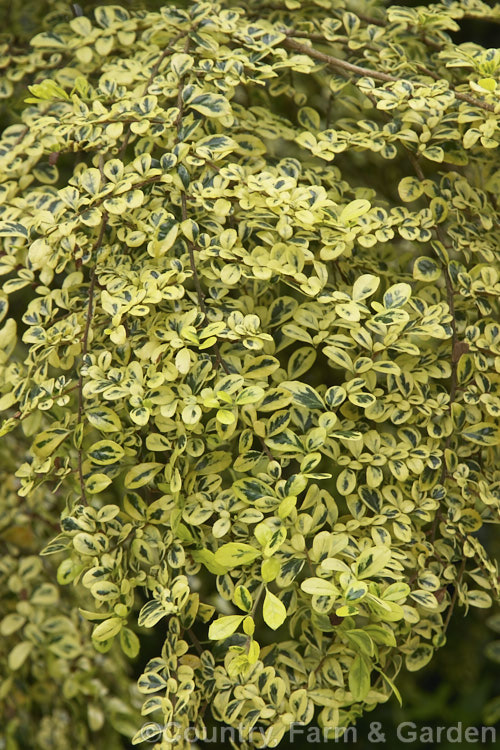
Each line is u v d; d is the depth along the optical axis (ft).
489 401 3.19
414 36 3.47
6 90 3.51
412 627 3.22
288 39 3.33
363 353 3.20
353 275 3.37
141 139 3.37
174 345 3.03
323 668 3.16
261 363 3.08
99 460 3.10
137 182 3.11
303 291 3.07
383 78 3.24
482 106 3.17
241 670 2.99
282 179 3.11
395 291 3.09
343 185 3.38
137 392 3.05
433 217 3.22
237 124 3.37
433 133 3.29
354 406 3.22
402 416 3.18
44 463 3.14
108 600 3.09
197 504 3.11
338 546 3.03
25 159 3.46
